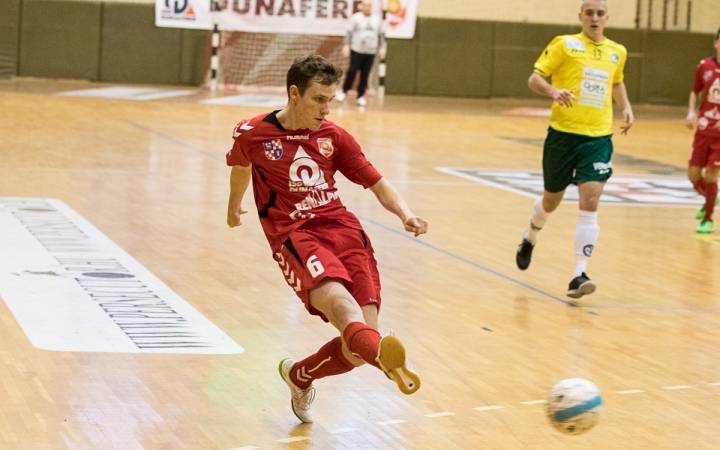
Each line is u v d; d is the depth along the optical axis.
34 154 16.95
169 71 33.12
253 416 5.95
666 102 36.97
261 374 6.75
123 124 22.11
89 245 10.47
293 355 7.22
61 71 32.41
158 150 18.52
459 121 27.67
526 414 6.23
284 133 5.56
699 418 6.33
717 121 13.45
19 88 28.88
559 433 5.92
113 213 12.40
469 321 8.52
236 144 5.63
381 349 4.68
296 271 5.39
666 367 7.46
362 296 5.44
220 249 10.78
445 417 6.11
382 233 12.29
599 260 11.51
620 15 36.41
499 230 12.99
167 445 5.38
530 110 32.25
